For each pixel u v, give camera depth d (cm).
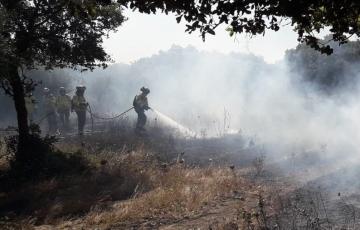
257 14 409
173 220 782
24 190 1058
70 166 1236
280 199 798
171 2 402
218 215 789
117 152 1402
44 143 1288
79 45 1303
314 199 814
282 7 388
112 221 789
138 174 1127
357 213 700
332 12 408
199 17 404
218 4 399
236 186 989
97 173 1162
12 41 1127
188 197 895
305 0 384
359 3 391
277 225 663
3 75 1098
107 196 967
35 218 841
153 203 873
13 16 1123
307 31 453
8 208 968
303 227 648
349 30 437
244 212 701
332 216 696
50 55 1315
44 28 1245
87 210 895
